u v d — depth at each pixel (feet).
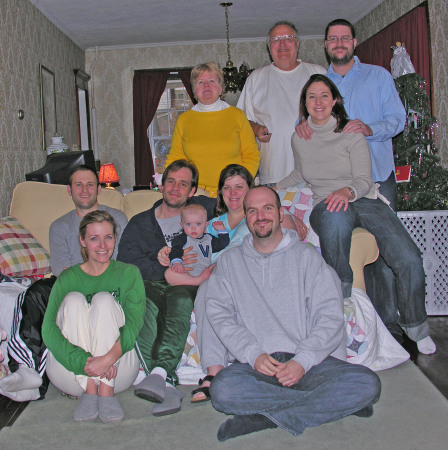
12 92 15.23
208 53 25.18
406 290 9.27
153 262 8.90
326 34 10.49
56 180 13.41
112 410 7.23
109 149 25.55
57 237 9.64
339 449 6.30
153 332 8.25
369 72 10.48
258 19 21.71
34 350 8.08
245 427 6.68
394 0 18.69
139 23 21.40
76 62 23.41
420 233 11.76
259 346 7.00
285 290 7.22
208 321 7.54
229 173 8.79
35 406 7.93
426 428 6.72
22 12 16.52
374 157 10.37
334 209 8.70
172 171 8.91
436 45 15.79
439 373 8.61
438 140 15.62
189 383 8.41
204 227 8.86
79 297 7.44
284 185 10.27
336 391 6.55
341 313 7.11
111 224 7.83
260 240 7.30
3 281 9.70
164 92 26.14
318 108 8.87
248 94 12.25
